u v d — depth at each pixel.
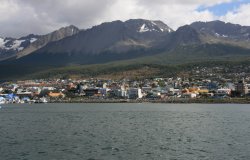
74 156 85.56
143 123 165.50
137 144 102.44
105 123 166.88
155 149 94.31
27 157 84.31
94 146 99.12
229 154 86.69
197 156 85.00
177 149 94.06
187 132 129.50
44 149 94.25
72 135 122.56
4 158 83.25
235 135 119.56
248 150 91.44
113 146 99.12
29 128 145.88
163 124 159.88
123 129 140.88
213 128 141.62
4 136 119.69
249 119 183.38
